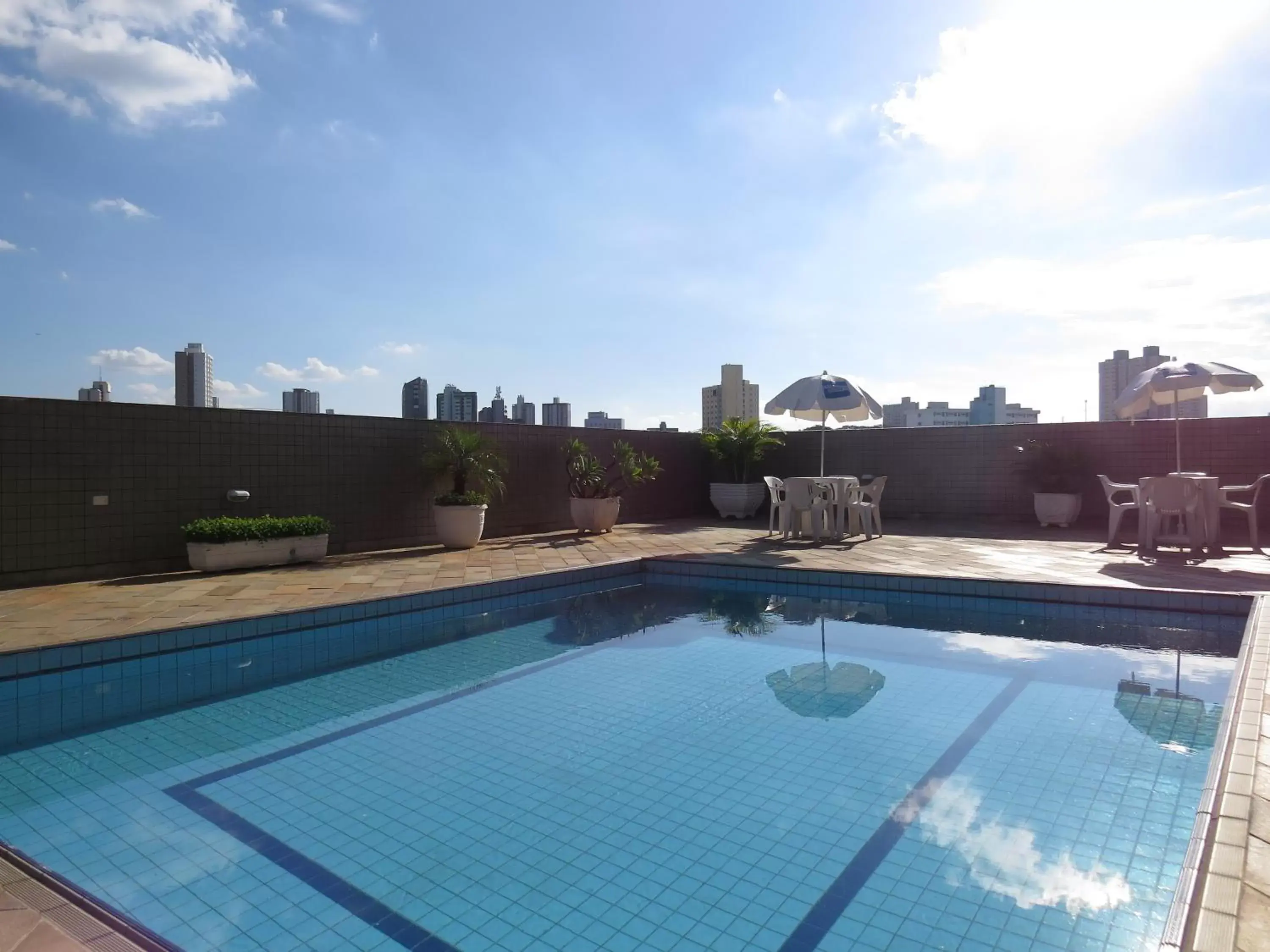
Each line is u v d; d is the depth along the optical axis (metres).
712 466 15.09
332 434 9.31
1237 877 1.87
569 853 2.56
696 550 9.23
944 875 2.36
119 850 2.60
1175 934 1.76
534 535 11.39
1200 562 7.75
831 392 9.86
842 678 4.64
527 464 11.58
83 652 4.70
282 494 8.87
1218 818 2.21
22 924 1.84
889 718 3.91
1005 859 2.45
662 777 3.20
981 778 3.12
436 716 4.05
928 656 5.12
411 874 2.43
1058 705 4.05
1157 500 8.41
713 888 2.32
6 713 4.18
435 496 10.27
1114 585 6.26
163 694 4.52
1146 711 3.94
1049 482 11.65
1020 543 9.71
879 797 2.96
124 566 7.65
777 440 14.38
